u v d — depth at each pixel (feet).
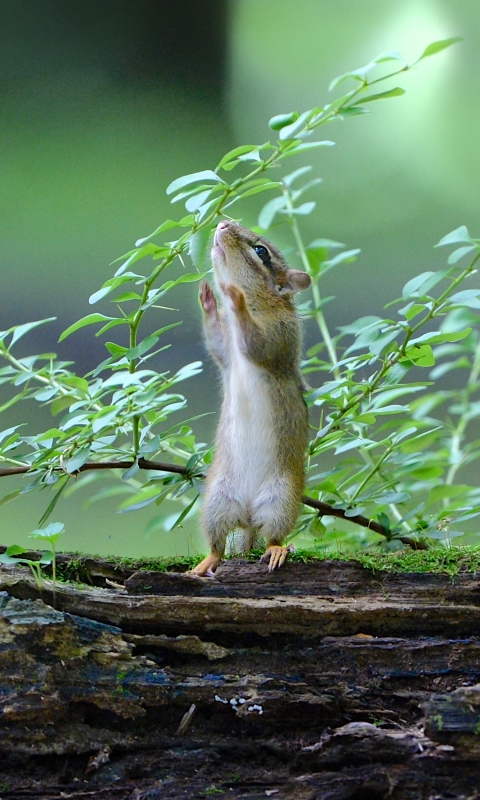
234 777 22.21
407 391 34.94
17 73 63.36
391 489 37.11
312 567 27.71
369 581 27.32
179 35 64.23
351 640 24.88
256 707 23.07
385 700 24.00
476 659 24.63
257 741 22.94
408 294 32.12
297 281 37.99
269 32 63.93
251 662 24.56
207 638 25.04
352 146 66.28
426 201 65.36
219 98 64.90
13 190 62.18
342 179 65.92
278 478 33.99
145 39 64.39
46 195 62.85
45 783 21.83
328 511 36.04
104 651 23.32
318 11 62.64
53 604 24.29
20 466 32.55
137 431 32.55
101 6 63.77
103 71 64.44
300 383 37.17
